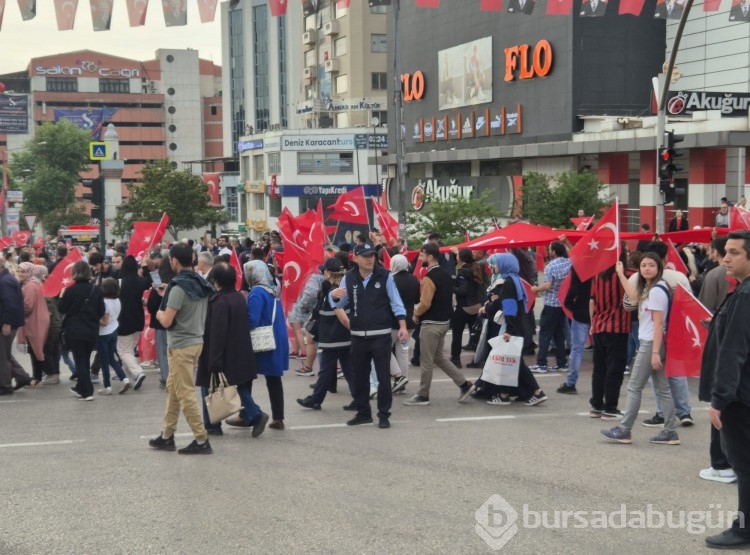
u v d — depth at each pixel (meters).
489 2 13.43
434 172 54.41
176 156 132.12
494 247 14.69
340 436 9.45
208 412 9.34
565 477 7.69
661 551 5.92
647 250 10.15
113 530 6.39
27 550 6.01
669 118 34.69
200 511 6.80
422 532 6.28
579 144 39.06
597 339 10.12
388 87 59.41
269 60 95.19
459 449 8.76
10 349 12.73
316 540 6.13
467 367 14.38
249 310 9.58
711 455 7.59
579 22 40.84
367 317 9.85
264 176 75.25
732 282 10.02
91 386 12.02
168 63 132.12
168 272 14.45
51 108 131.75
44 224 100.44
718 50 38.97
